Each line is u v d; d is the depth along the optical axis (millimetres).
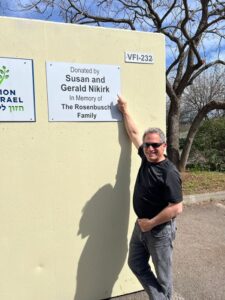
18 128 2104
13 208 2123
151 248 2102
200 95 15523
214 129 8391
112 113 2367
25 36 2082
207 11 7047
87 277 2367
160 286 2131
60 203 2248
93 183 2340
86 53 2250
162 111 2541
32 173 2156
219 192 5547
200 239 3779
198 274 2910
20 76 2084
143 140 2098
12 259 2143
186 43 7059
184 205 5141
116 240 2445
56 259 2262
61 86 2193
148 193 2049
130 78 2410
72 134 2250
